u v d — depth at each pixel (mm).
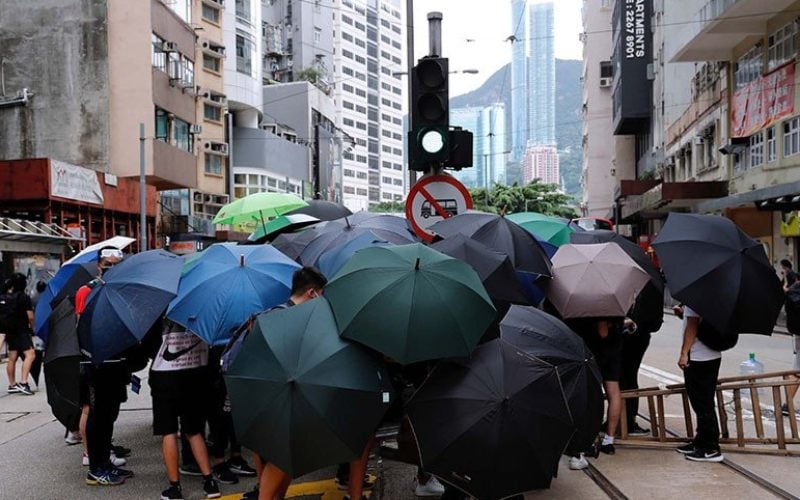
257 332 4113
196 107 34438
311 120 59469
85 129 28922
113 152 28766
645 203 32844
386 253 4348
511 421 4043
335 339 4039
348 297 4141
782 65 21844
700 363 6020
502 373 4164
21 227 17672
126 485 5828
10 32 29562
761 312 5625
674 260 5852
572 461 5844
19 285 10266
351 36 108125
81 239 19172
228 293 4973
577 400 4738
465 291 4148
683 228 6043
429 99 7402
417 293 4047
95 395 5805
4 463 6570
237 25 46375
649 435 6871
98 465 5840
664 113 40188
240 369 4070
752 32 23828
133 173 28625
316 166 55781
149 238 29141
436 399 4180
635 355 6926
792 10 21281
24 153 29297
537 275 6023
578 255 6113
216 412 5930
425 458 4145
